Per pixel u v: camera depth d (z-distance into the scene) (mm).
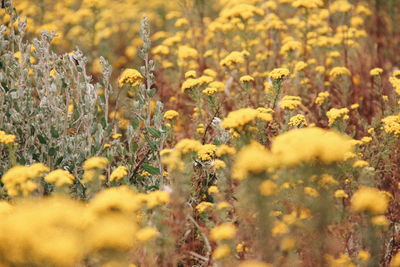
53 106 4355
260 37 7992
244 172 2549
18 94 4324
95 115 4516
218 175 3586
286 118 4445
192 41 7820
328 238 2707
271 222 2607
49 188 3961
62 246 2168
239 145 3395
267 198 2568
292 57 6637
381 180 4457
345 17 7754
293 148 2518
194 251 3588
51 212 2332
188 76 5129
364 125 5285
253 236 2902
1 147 4008
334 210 2709
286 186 2885
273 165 2549
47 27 7508
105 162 3465
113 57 7770
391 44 8000
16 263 2191
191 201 3975
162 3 9312
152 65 4727
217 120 4629
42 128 4320
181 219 3332
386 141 4289
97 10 8242
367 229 2789
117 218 2439
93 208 2504
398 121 4340
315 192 2584
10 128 4250
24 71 4539
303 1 7074
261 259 2693
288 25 8602
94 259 2326
